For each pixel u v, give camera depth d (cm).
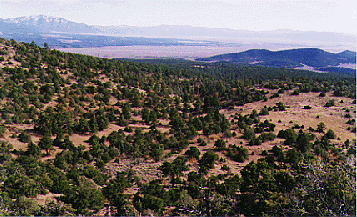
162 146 7425
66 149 6519
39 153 5691
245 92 16325
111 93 13662
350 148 6450
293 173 4488
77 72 14525
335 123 10069
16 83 10738
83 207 3472
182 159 6000
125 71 17962
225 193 4212
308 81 18662
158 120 11094
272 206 3700
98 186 4478
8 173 4150
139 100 13125
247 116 11981
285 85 17600
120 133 8356
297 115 11450
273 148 7100
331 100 13125
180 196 3956
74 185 4197
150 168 5700
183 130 9362
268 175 4538
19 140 6431
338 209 2966
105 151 6681
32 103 9638
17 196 3466
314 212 3200
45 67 14238
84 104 11344
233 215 3656
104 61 19712
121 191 4216
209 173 5544
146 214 3559
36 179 4047
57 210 3275
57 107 9969
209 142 8244
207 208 3816
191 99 15912
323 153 6141
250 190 4219
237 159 6619
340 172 3462
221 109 14488
